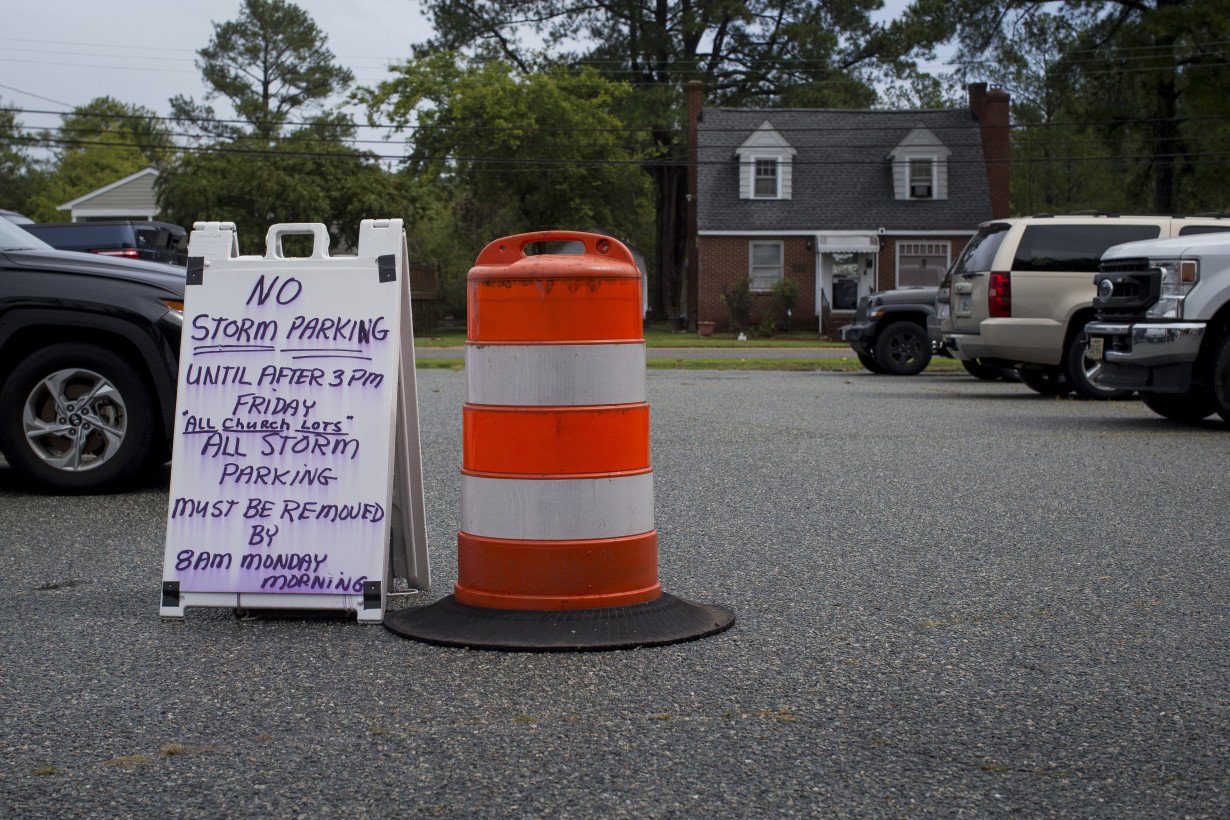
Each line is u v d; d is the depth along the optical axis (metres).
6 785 3.11
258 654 4.29
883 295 20.48
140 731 3.50
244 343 4.89
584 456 4.52
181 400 4.87
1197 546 6.05
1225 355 10.73
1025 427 11.26
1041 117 61.44
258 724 3.56
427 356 26.50
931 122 43.50
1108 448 9.66
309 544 4.73
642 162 44.91
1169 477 8.18
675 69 50.53
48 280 7.37
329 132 54.06
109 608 4.91
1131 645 4.37
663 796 3.04
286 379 4.86
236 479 4.80
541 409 4.50
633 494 4.61
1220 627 4.61
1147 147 41.41
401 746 3.38
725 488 7.81
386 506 4.75
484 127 45.66
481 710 3.68
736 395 15.24
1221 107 37.12
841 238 41.94
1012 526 6.57
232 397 4.86
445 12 51.31
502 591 4.55
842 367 22.78
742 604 4.96
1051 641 4.42
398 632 4.51
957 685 3.92
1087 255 14.42
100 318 7.32
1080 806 2.99
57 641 4.43
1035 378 15.55
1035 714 3.65
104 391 7.39
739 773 3.19
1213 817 2.93
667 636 4.39
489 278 4.54
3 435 7.39
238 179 46.81
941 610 4.86
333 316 4.88
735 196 42.69
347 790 3.08
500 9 51.25
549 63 51.28
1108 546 6.06
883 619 4.72
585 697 3.80
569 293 4.48
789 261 42.38
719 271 42.50
